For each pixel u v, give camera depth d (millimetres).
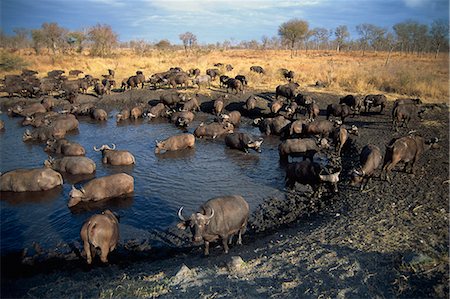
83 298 7836
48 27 58000
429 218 10672
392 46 49438
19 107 28203
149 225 12148
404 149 13797
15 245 10977
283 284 7711
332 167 14438
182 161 18438
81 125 26297
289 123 22547
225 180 15914
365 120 24250
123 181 14102
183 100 30062
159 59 57531
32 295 8203
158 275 8719
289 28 74000
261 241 10891
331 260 8641
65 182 15602
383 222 10711
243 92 33000
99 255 10359
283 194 14422
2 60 44500
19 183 14469
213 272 8570
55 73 41000
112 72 41875
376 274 7820
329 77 36062
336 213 12148
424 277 7457
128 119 28031
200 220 9406
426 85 29969
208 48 103875
